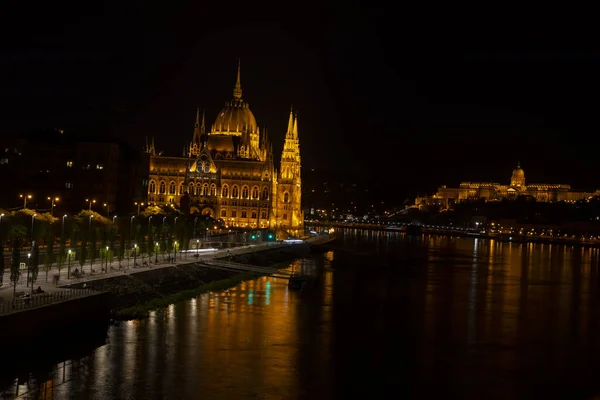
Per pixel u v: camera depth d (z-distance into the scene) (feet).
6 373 381.40
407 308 625.00
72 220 647.97
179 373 399.44
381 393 386.11
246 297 642.22
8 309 398.83
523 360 460.55
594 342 515.09
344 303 635.66
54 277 525.34
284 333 502.38
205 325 513.04
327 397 376.07
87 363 407.85
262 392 377.91
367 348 474.08
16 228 540.11
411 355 462.19
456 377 419.33
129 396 360.89
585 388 406.21
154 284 631.15
